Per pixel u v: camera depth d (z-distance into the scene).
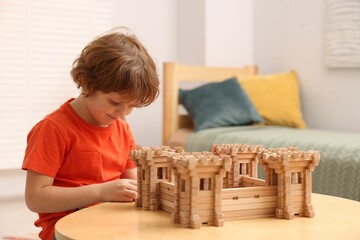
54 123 1.35
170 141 3.08
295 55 3.44
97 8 3.39
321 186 2.16
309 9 3.32
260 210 1.10
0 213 2.86
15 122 3.25
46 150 1.32
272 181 1.13
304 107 3.38
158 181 1.18
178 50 3.71
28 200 1.29
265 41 3.65
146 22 3.57
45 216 1.36
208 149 2.74
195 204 1.02
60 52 3.34
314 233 0.98
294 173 1.11
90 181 1.40
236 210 1.08
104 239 0.94
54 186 1.30
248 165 1.27
